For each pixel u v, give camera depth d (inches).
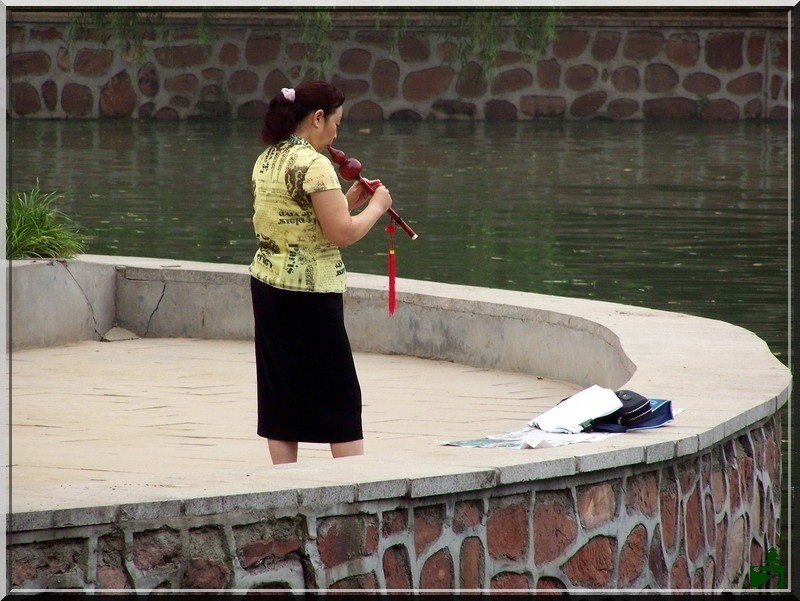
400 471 527.2
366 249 1737.2
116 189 2311.8
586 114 3629.4
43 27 3582.7
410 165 2677.2
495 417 808.9
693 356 777.6
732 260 1625.2
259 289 630.5
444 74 3624.5
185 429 776.3
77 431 763.4
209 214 2036.2
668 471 602.9
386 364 997.8
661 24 3577.8
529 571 550.3
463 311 990.4
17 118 3590.1
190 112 3636.8
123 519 465.1
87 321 1106.1
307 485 499.2
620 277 1525.6
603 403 621.9
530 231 1876.2
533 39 3528.5
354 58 3624.5
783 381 712.4
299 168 613.3
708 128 3415.4
